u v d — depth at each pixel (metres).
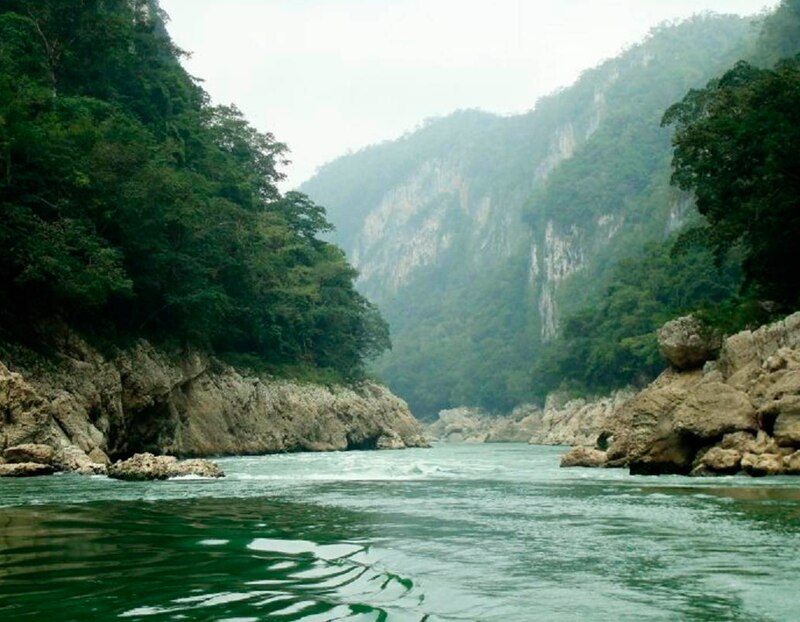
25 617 5.19
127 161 38.97
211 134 76.62
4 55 38.22
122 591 6.03
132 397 38.66
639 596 5.98
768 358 24.25
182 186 44.09
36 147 32.69
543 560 7.63
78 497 14.97
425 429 157.50
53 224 33.06
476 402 164.25
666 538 9.23
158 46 65.62
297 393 60.84
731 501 13.98
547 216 190.75
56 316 34.47
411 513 12.20
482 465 32.88
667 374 33.41
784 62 43.16
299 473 25.94
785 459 20.08
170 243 45.31
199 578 6.58
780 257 36.53
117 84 55.25
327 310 77.12
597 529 10.09
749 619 5.25
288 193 89.69
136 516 11.47
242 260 55.62
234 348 60.22
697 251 78.31
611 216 174.50
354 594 5.98
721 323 33.16
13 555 7.79
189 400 46.78
